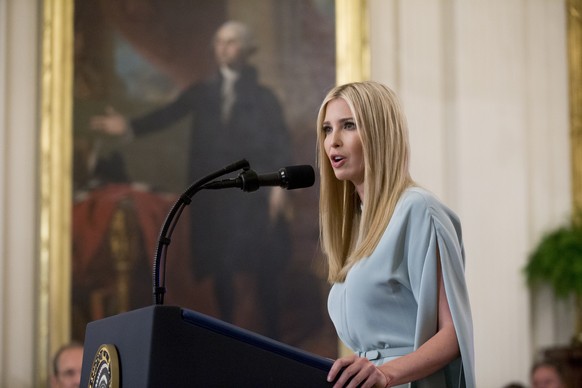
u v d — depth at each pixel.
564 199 23.34
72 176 21.03
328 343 21.83
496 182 22.84
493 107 23.06
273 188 22.05
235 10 22.36
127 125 21.50
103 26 21.56
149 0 21.94
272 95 22.30
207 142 21.89
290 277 21.88
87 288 20.86
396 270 7.08
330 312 7.62
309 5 22.67
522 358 22.42
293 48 22.48
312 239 22.06
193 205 21.64
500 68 23.28
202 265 21.53
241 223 21.81
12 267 20.61
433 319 6.91
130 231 21.25
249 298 21.66
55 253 20.66
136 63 21.73
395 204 7.22
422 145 22.78
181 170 21.70
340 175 7.45
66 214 20.86
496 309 22.44
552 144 23.47
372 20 22.97
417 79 23.00
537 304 22.91
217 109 22.02
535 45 23.58
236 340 5.55
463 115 22.84
